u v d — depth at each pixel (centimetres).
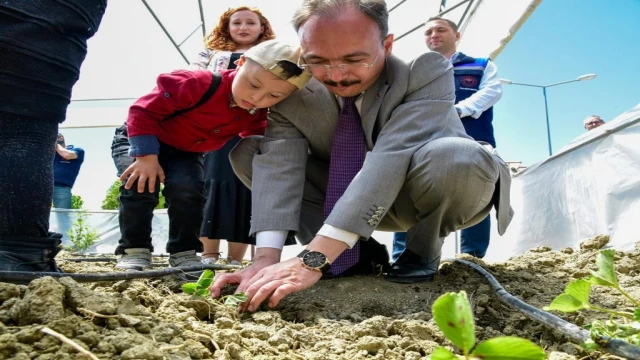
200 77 221
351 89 195
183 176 232
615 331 119
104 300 123
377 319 153
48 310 112
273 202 201
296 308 182
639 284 218
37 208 153
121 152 289
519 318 170
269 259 195
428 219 214
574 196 411
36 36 146
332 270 209
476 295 201
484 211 234
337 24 179
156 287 200
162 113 221
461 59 371
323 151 225
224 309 166
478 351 61
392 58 210
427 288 211
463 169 197
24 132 150
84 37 162
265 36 346
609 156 375
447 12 585
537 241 456
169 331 122
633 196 356
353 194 184
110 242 658
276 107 217
